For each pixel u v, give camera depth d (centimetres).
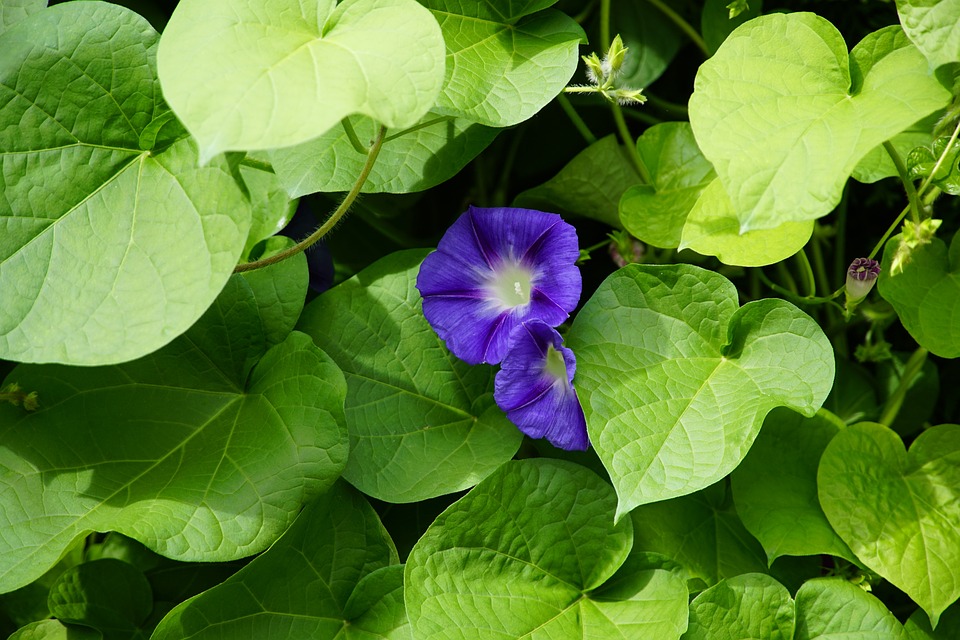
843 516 83
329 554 83
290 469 81
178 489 81
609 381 81
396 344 86
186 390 84
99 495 81
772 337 82
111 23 80
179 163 79
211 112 73
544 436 82
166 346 84
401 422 85
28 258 78
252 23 76
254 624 82
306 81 74
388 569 83
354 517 84
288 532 83
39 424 82
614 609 82
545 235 83
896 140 86
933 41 77
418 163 85
